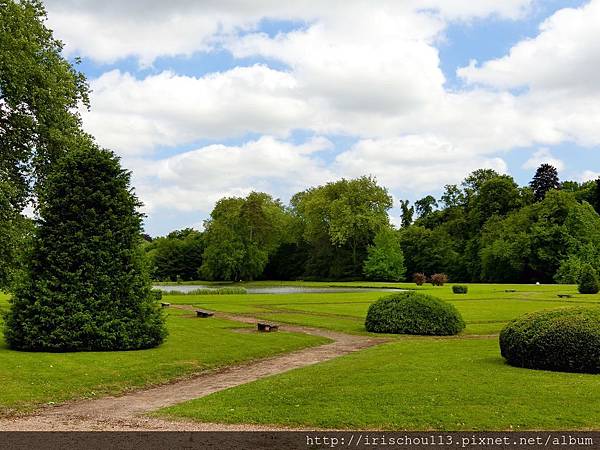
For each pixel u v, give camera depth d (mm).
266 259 97938
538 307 35312
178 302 41344
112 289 19000
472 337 23125
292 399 11430
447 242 96250
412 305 24891
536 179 106750
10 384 13062
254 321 28953
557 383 12141
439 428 9172
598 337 13375
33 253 18953
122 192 19875
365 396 11375
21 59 26156
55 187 19375
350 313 33281
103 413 11039
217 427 9562
